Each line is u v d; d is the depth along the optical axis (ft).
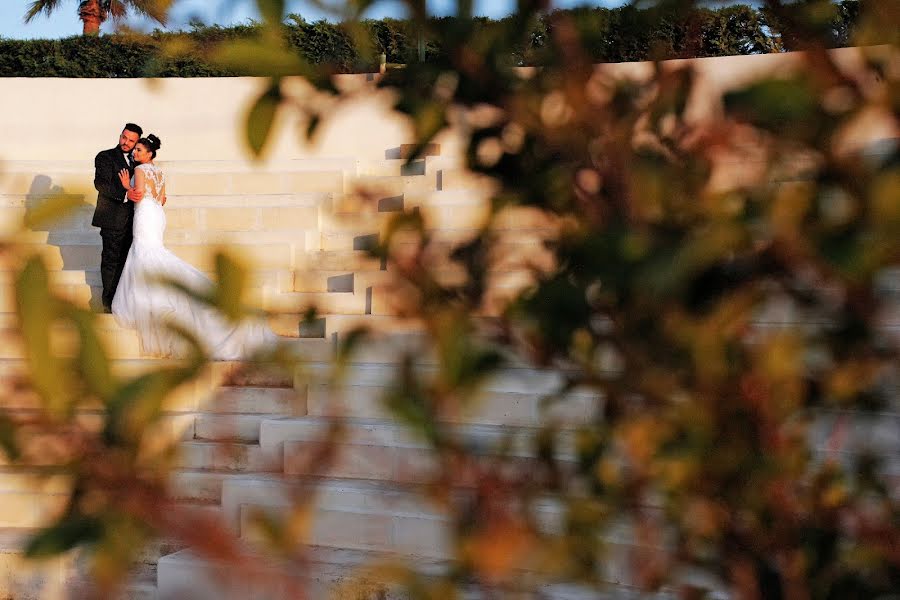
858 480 2.86
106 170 23.57
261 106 2.16
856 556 2.78
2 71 38.58
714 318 2.35
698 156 2.19
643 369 2.54
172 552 13.42
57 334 1.46
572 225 2.44
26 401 1.48
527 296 2.48
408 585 2.36
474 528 2.39
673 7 2.45
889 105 2.00
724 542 2.84
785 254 2.10
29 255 1.45
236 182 29.99
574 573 2.79
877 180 1.82
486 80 2.42
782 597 2.83
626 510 2.85
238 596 1.71
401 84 2.39
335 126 33.37
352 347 2.15
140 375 1.55
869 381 2.60
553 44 2.48
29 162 31.42
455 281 2.50
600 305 2.47
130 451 1.56
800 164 2.07
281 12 2.13
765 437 2.63
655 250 2.01
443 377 2.13
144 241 20.59
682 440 2.62
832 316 2.41
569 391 2.60
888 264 1.88
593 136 2.38
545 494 2.80
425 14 2.31
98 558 1.54
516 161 2.56
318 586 11.99
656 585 2.92
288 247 24.23
